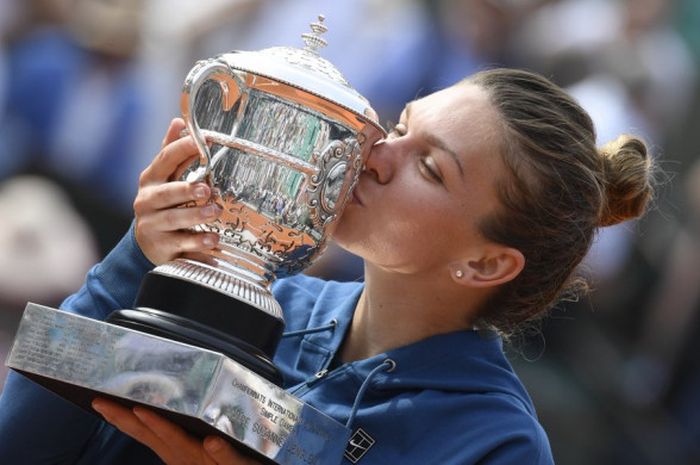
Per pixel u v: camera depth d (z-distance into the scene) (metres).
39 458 8.37
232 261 7.97
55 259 16.73
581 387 17.52
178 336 7.62
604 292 18.31
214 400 7.23
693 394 18.81
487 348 8.71
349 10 19.08
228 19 19.38
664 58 20.53
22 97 18.56
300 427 7.61
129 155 18.72
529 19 19.56
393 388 8.44
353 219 8.32
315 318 9.02
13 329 16.08
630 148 8.96
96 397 7.66
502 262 8.45
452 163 8.23
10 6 18.70
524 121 8.30
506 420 8.29
